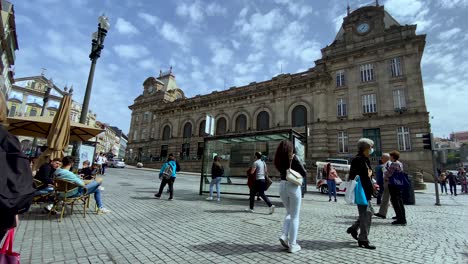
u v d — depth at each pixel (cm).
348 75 3209
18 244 420
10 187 182
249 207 849
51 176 665
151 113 5691
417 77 2764
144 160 5166
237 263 367
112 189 1256
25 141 5325
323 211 861
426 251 432
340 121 3102
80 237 476
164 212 751
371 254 413
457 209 978
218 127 4372
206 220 658
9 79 4619
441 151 1246
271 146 1320
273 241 478
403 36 2952
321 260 382
